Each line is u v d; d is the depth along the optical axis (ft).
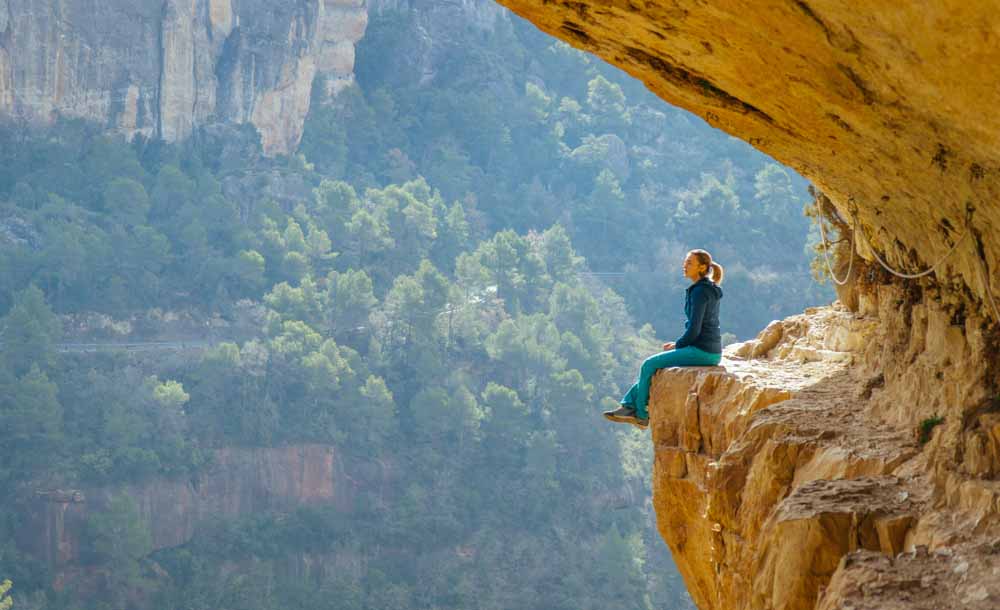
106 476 416.05
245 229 602.44
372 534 431.43
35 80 609.83
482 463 470.39
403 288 526.57
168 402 450.30
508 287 595.06
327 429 461.78
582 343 541.34
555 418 492.13
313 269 602.85
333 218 629.10
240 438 451.53
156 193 612.29
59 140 616.39
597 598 409.28
